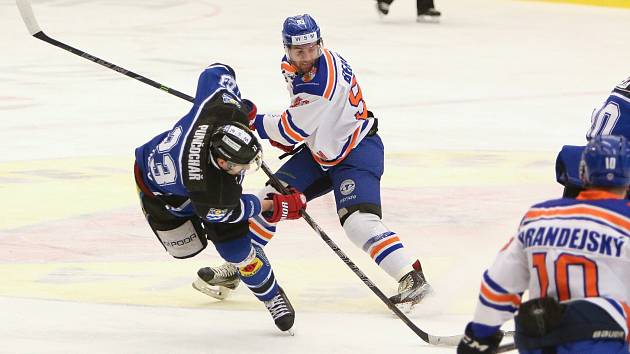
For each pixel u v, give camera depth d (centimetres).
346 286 1577
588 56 4250
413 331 1306
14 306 1423
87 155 2497
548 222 877
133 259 1686
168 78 3584
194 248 1363
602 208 872
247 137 1185
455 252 1752
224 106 1248
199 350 1251
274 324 1381
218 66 1306
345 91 1443
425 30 4884
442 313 1452
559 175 1100
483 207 2050
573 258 859
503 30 4938
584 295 855
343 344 1288
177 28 4816
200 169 1209
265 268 1306
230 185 1216
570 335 836
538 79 3719
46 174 2288
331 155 1473
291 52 1410
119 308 1431
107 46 4256
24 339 1280
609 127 1408
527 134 2833
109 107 3112
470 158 2508
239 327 1362
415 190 2184
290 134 1450
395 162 2456
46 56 4019
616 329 842
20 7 1536
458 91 3466
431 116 3052
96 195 2111
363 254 1752
